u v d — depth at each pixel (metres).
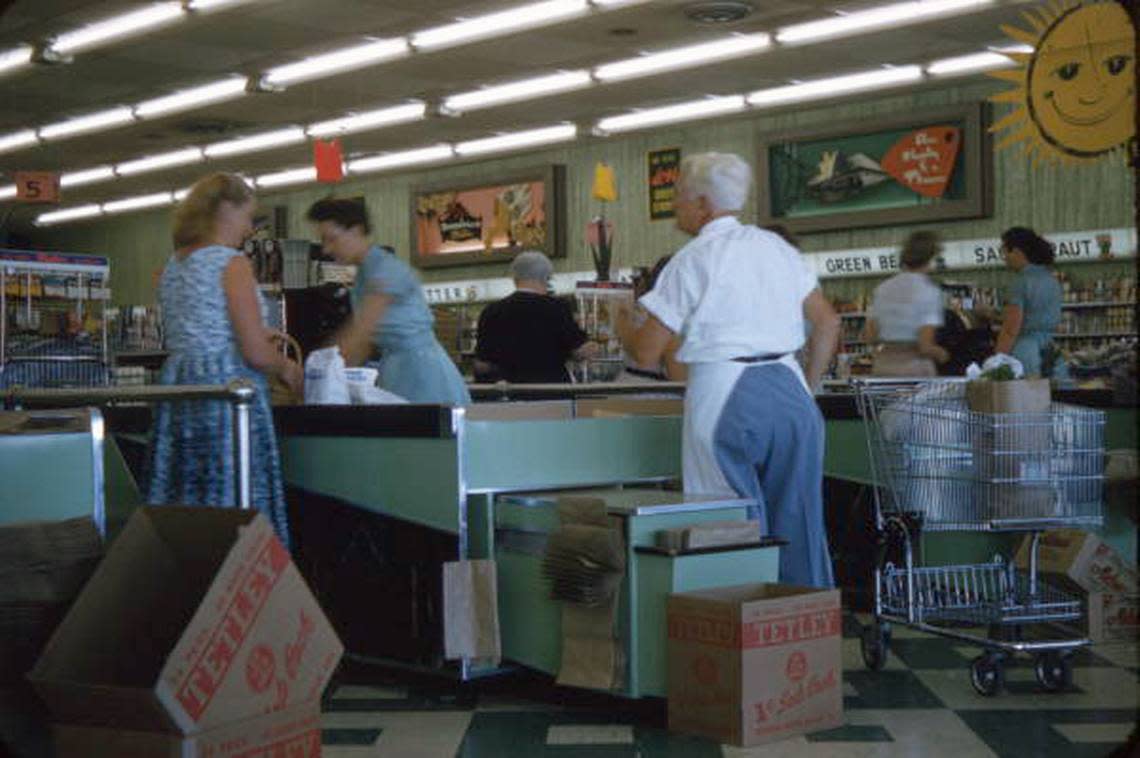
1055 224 12.78
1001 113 13.12
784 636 3.16
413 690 3.78
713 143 15.28
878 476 4.99
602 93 13.30
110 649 2.58
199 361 3.73
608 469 4.03
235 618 2.43
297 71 12.18
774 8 10.27
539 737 3.23
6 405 3.88
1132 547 4.51
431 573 3.74
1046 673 3.73
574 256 16.67
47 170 17.23
